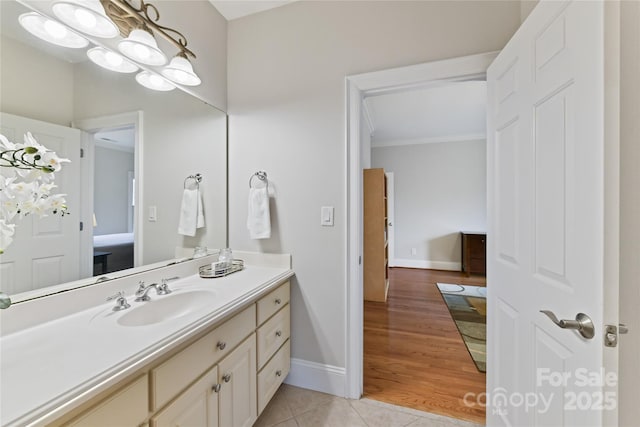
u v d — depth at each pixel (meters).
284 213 1.76
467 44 1.40
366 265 3.41
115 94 1.24
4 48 0.90
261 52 1.82
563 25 0.82
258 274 1.59
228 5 1.77
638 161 0.78
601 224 0.68
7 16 0.91
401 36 1.51
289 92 1.75
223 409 1.08
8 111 0.91
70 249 1.06
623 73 0.82
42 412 0.54
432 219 5.09
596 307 0.69
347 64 1.62
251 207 1.75
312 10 1.70
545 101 0.92
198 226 1.67
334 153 1.65
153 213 1.41
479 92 3.10
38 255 0.96
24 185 0.79
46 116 1.01
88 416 0.63
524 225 1.05
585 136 0.73
